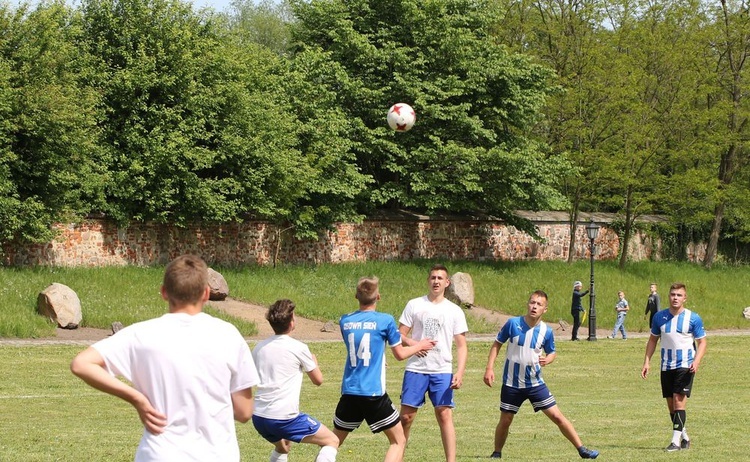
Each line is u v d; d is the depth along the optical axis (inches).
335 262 1678.2
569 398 696.4
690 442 449.4
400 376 822.5
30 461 350.3
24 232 1247.5
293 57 1780.3
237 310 1251.2
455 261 1747.0
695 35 1919.3
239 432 493.0
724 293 1790.1
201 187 1405.0
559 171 1743.4
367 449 417.7
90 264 1386.6
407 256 1771.7
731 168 2071.9
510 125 1823.3
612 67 1850.4
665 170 2065.7
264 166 1475.1
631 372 914.7
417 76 1711.4
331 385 746.8
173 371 170.4
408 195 1722.4
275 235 1606.8
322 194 1633.9
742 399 692.7
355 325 326.6
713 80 1953.7
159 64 1403.8
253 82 1603.1
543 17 2028.8
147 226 1455.5
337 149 1581.0
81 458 362.0
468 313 1456.7
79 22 1386.6
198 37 1450.5
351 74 1706.4
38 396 625.3
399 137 1701.5
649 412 588.4
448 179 1734.7
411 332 364.5
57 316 1047.6
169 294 177.5
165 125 1401.3
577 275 1731.1
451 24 1729.8
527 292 1596.9
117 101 1386.6
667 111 1895.9
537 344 385.7
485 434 483.8
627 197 1883.6
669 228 2025.1
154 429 168.1
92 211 1407.5
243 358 180.4
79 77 1320.1
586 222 1987.0
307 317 1285.7
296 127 1551.4
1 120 1200.2
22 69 1230.3
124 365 170.4
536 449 424.5
